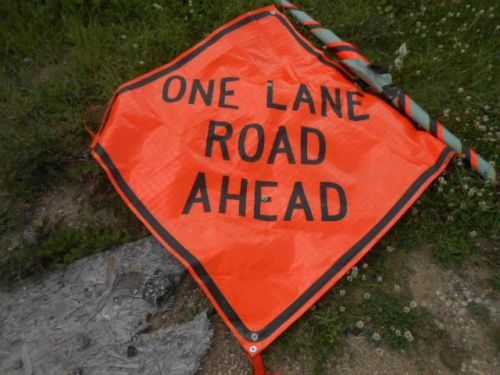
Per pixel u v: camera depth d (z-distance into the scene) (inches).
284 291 74.4
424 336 74.7
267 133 88.7
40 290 79.3
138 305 77.4
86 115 99.9
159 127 89.6
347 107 92.7
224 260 76.2
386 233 84.0
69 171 91.4
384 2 116.3
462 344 74.1
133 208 81.7
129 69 105.7
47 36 112.9
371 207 82.1
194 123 89.7
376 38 111.9
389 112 91.7
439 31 111.5
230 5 113.6
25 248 81.7
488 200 85.8
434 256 83.0
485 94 102.1
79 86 103.0
